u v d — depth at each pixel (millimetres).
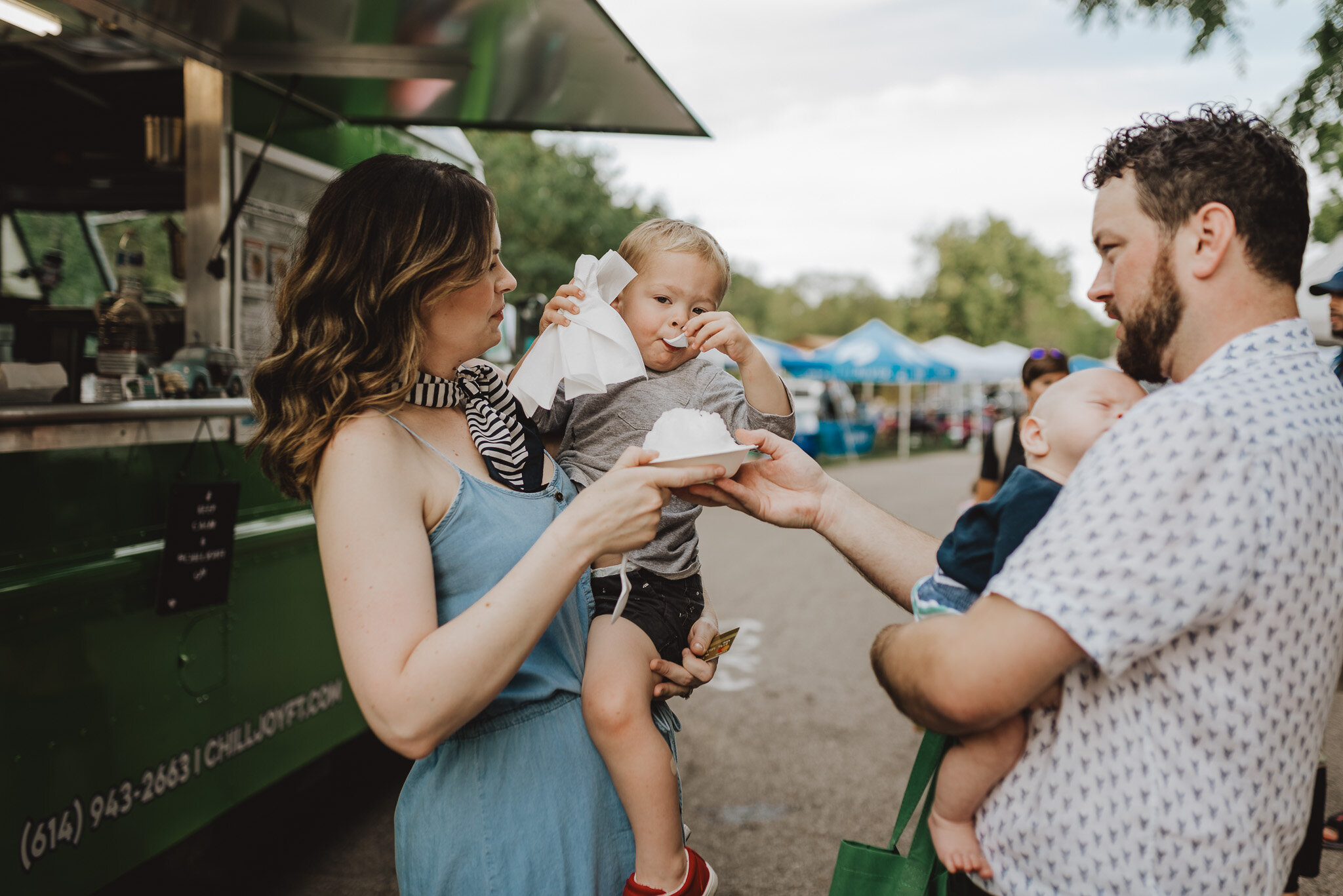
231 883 3160
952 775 1280
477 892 1394
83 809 2164
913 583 1603
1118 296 1245
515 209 19281
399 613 1241
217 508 2568
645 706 1599
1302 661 1095
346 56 3066
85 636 2178
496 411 1610
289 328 1428
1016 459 4660
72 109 3865
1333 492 1093
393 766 4141
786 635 6512
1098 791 1133
